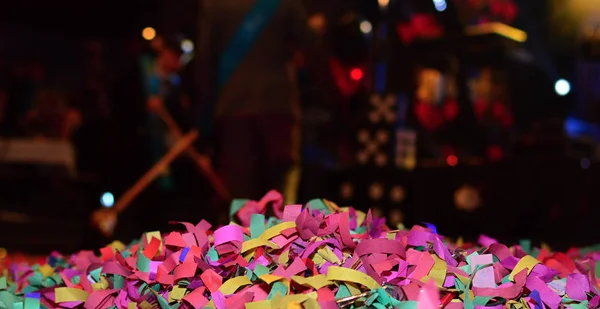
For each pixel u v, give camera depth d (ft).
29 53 27.48
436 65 14.05
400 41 14.02
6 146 20.29
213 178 16.84
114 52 25.88
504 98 14.87
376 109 13.50
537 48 17.65
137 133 17.47
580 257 5.53
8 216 20.42
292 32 11.19
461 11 16.40
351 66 14.10
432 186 12.71
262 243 3.83
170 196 18.16
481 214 12.35
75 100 19.79
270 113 11.04
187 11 23.16
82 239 17.30
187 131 17.76
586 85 16.20
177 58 18.01
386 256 3.67
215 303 3.48
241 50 11.14
